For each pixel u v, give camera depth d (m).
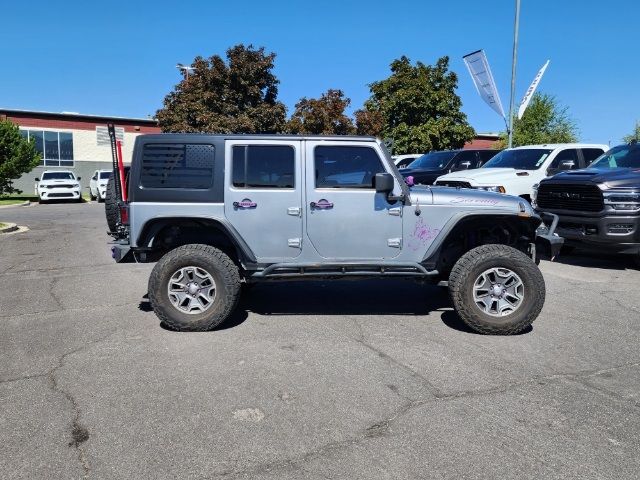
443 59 27.80
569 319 5.82
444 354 4.72
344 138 5.34
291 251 5.38
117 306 6.34
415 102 27.16
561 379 4.18
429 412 3.62
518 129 33.59
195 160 5.27
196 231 5.66
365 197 5.34
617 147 10.22
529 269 5.15
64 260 9.45
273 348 4.85
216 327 5.41
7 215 18.77
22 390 3.97
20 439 3.28
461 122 28.39
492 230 5.89
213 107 24.36
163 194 5.25
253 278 5.42
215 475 2.91
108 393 3.91
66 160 34.94
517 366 4.45
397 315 5.95
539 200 9.48
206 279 5.29
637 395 3.90
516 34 20.08
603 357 4.67
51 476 2.90
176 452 3.13
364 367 4.41
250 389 3.98
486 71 21.00
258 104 24.94
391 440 3.26
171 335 5.21
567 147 11.93
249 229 5.32
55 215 18.75
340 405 3.72
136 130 36.34
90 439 3.28
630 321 5.76
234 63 24.06
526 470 2.95
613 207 8.20
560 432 3.37
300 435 3.32
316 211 5.32
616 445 3.22
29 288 7.28
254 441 3.25
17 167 24.55
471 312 5.19
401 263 5.37
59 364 4.47
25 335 5.24
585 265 9.05
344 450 3.15
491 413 3.61
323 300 6.60
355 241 5.38
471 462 3.03
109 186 6.34
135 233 5.30
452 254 5.99
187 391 3.94
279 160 5.32
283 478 2.88
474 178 11.26
